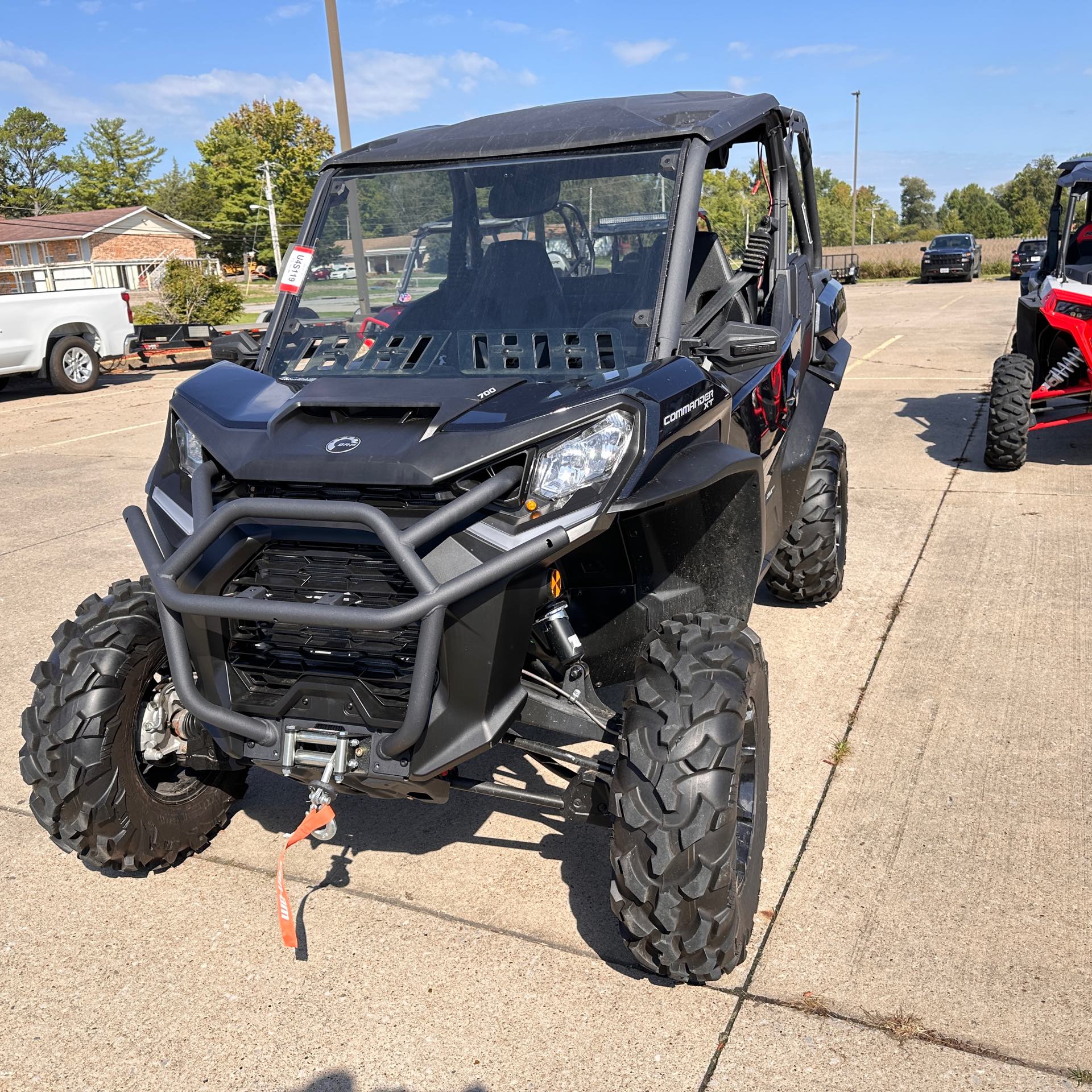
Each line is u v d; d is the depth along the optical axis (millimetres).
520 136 3473
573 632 2869
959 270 34031
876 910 3031
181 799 3346
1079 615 5117
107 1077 2537
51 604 5980
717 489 3213
